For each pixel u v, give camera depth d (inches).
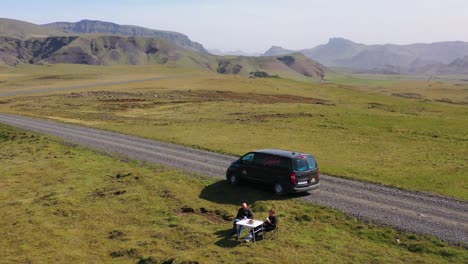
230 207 984.9
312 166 1080.2
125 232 845.2
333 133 2304.4
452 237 792.9
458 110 4399.6
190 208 969.5
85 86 5506.9
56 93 4507.9
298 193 1093.1
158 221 901.2
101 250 775.7
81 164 1416.1
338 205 987.9
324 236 809.5
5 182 1219.9
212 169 1355.8
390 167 1475.1
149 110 3388.3
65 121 2568.9
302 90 5885.8
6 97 4089.6
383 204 1000.9
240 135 2164.1
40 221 908.6
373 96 5846.5
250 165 1122.0
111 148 1700.3
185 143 1859.0
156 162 1448.1
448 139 2186.3
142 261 723.4
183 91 4877.0
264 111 3334.2
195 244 776.9
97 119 2758.4
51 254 760.3
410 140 2127.2
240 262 694.5
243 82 6254.9
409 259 703.7
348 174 1323.8
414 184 1219.2
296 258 707.4
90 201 1035.9
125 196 1063.0
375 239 798.5
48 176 1273.4
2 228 877.2
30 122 2461.9
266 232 824.3
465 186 1202.6
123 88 5152.6
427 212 943.7
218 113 3218.5
